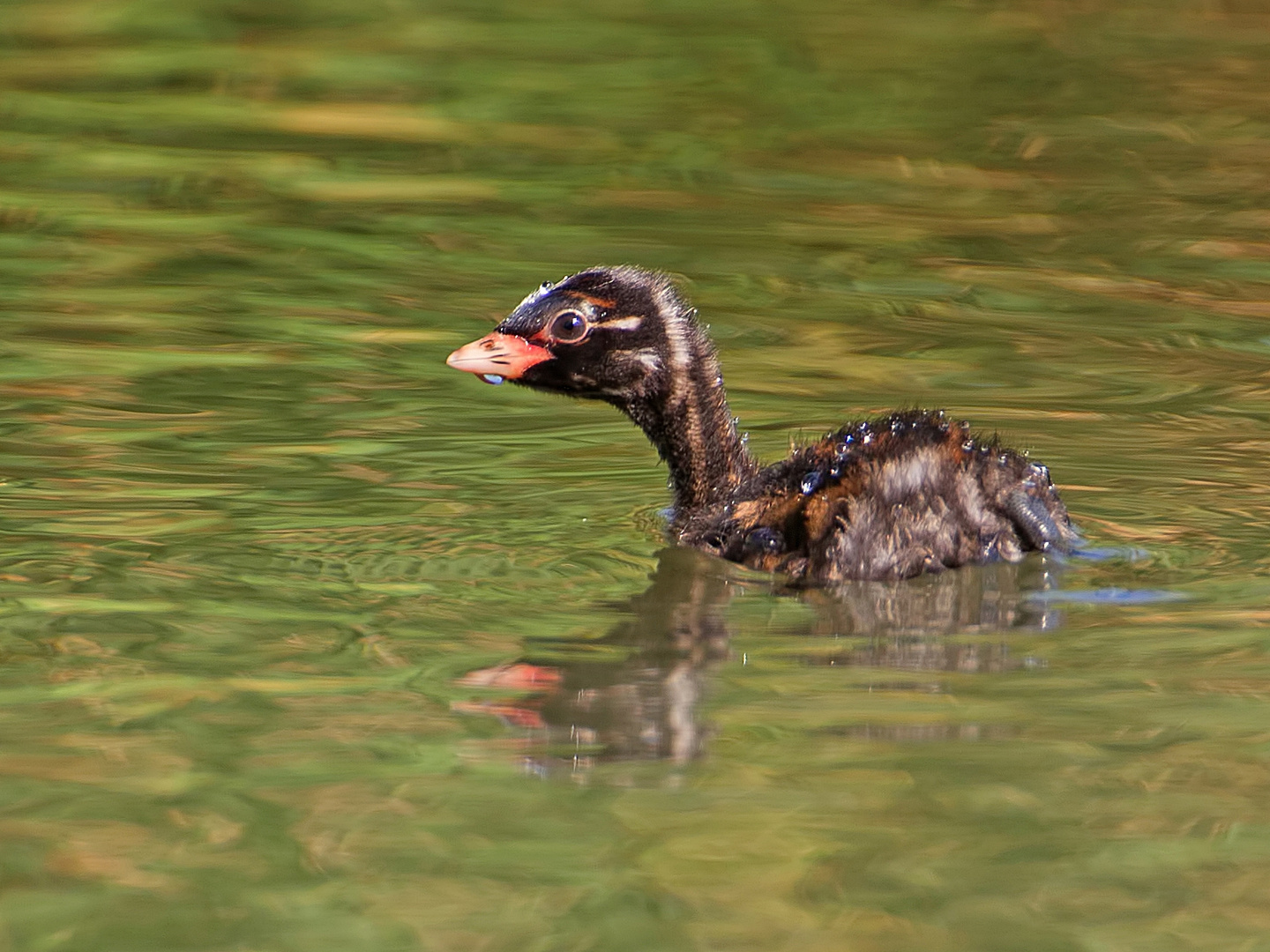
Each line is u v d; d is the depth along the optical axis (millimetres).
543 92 30953
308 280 21250
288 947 7965
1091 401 17125
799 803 9250
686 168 26766
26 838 8836
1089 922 8250
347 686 10547
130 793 9258
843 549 12484
